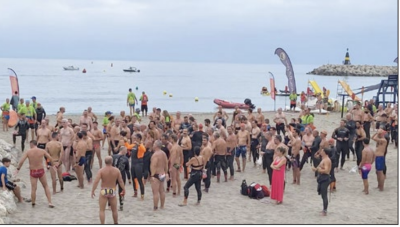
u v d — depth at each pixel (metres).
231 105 43.91
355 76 156.25
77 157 14.70
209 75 148.25
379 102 34.62
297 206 13.28
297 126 19.09
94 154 19.17
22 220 11.55
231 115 34.84
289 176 16.92
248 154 20.81
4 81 85.50
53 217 11.89
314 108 37.41
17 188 12.96
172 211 12.60
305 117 22.00
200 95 62.44
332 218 12.13
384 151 14.76
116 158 12.91
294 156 15.66
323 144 15.60
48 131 16.80
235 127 19.17
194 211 12.65
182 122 19.48
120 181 11.09
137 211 12.55
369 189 15.10
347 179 16.38
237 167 18.30
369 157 14.39
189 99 55.56
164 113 21.05
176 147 13.99
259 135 18.33
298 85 101.62
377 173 14.87
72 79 95.25
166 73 157.38
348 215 12.40
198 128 17.28
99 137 17.27
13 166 17.03
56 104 46.22
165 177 12.77
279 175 13.50
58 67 187.38
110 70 165.62
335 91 78.38
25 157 12.64
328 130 27.19
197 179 13.09
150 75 133.25
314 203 13.60
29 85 74.62
